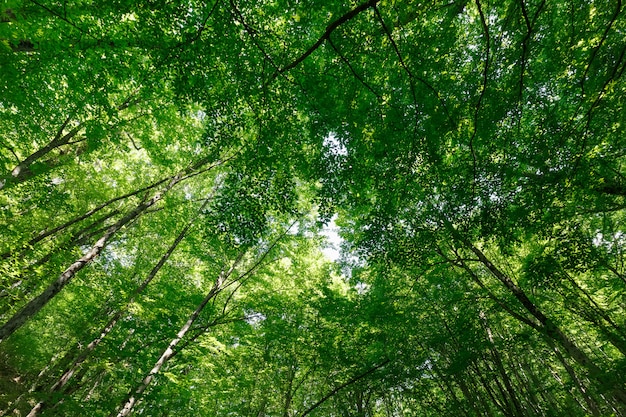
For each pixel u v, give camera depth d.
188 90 5.89
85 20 6.70
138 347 10.05
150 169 15.45
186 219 13.56
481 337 11.42
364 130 6.78
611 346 14.26
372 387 11.47
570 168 6.44
